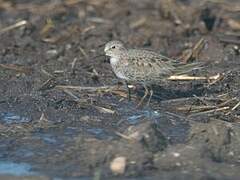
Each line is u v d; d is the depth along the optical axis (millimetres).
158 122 14625
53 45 19234
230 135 13758
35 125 14555
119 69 15891
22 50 18875
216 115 15000
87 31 20000
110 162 12680
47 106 15500
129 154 12781
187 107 15367
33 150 13461
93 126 14461
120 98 15898
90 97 15930
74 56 18438
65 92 16219
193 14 20328
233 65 17609
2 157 13250
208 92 16109
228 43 18859
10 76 17188
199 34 19547
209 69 17312
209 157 12883
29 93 16234
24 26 20422
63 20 21031
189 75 16875
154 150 13094
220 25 20172
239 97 15750
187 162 12664
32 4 22281
